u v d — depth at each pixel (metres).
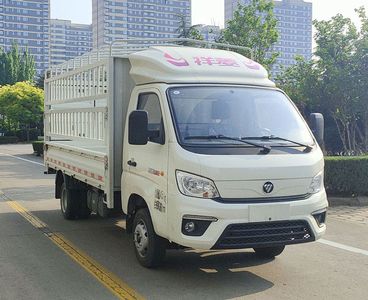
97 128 7.62
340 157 11.48
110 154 6.94
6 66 69.56
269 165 5.46
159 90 6.03
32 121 54.34
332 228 8.84
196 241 5.27
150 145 5.99
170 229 5.49
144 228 6.27
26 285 5.72
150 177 5.93
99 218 9.67
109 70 6.93
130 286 5.67
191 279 5.94
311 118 6.72
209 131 5.75
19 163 24.52
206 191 5.28
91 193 8.45
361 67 16.06
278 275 6.15
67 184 9.32
